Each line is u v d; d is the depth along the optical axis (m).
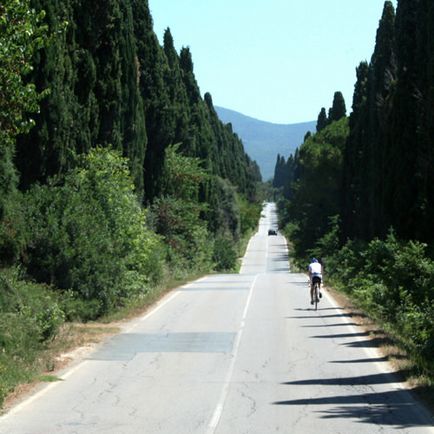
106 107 37.97
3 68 14.06
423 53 36.00
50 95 28.53
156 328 26.17
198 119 93.12
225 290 44.41
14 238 23.84
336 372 17.19
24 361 17.33
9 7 13.90
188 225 65.06
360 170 58.09
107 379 16.31
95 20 35.16
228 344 22.03
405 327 25.92
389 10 48.94
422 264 30.30
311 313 31.14
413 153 36.88
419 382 15.27
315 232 95.62
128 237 33.47
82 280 28.05
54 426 11.84
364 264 45.03
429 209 34.69
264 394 14.62
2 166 22.52
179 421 12.22
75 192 29.95
